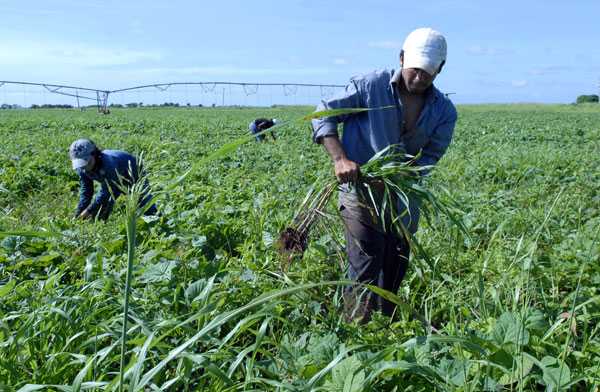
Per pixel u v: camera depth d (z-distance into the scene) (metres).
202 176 10.36
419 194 3.67
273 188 8.49
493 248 4.74
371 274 3.99
